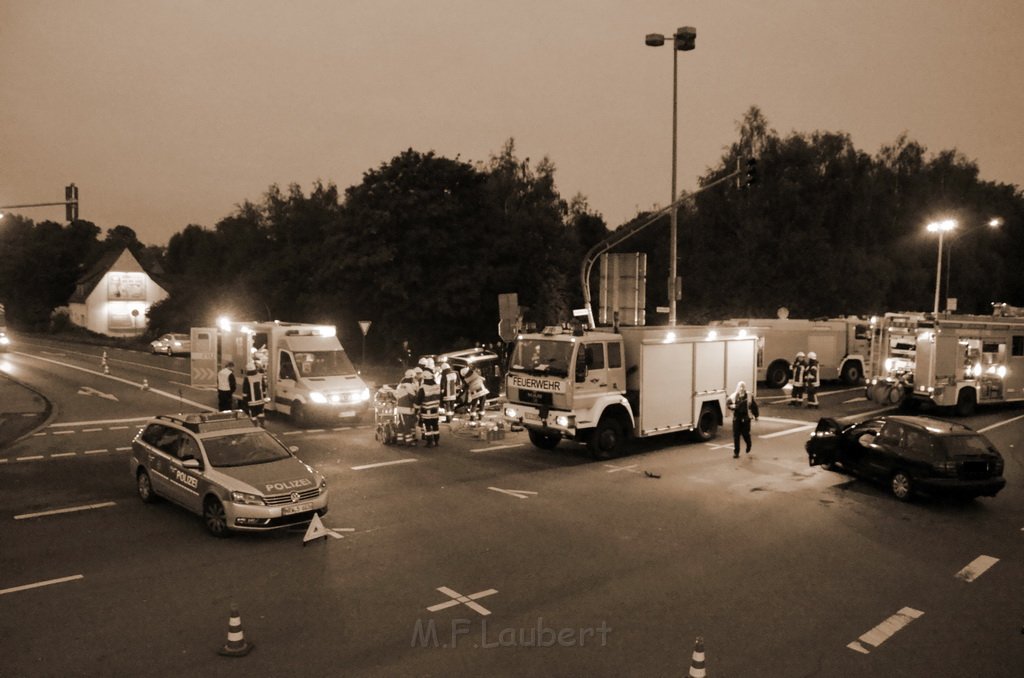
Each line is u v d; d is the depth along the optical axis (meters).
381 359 42.44
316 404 19.53
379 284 37.28
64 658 6.84
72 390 27.22
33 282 85.69
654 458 16.69
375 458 16.14
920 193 54.66
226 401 19.53
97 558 9.57
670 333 17.53
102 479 13.77
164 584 8.71
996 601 8.73
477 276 37.88
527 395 16.83
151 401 24.47
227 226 63.47
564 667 6.82
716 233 46.50
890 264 44.84
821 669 6.93
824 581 9.24
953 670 6.98
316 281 41.69
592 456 16.39
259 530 10.27
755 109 45.22
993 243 62.09
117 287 74.75
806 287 42.19
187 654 6.96
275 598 8.35
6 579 8.80
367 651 7.08
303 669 6.70
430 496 13.03
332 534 10.76
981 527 11.86
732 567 9.66
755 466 15.95
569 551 10.16
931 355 23.23
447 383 20.23
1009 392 25.02
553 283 42.50
